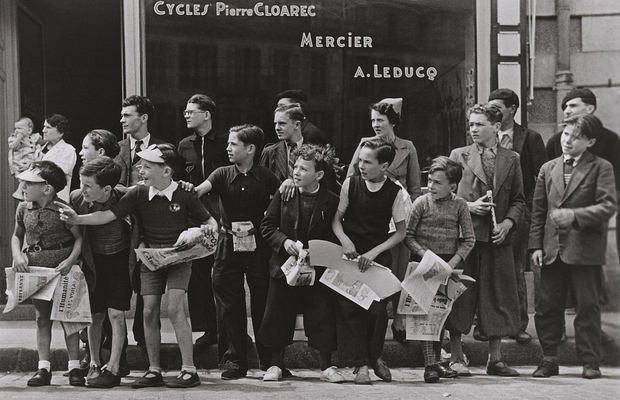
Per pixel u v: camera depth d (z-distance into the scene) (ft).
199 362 23.20
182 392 19.61
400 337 23.53
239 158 21.39
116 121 30.68
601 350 21.84
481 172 22.77
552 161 22.33
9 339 23.84
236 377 21.56
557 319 22.13
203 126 23.65
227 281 21.57
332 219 21.25
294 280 20.58
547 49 29.66
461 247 21.50
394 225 21.36
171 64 27.86
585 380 21.38
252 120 28.17
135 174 22.80
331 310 21.34
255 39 28.14
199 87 27.99
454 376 21.71
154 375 20.52
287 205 21.18
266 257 21.79
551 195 22.06
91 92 30.73
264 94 28.19
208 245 20.21
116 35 30.68
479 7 28.45
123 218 20.90
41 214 20.42
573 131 21.81
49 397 18.97
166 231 20.57
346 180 21.36
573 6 29.25
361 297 20.88
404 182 23.66
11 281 20.34
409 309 21.13
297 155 21.97
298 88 28.30
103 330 22.29
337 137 28.43
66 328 20.39
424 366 23.25
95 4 30.60
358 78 28.40
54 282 20.24
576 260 21.62
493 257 22.30
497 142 23.11
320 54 28.30
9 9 28.99
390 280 21.01
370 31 28.40
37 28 30.55
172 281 20.56
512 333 22.12
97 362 21.01
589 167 21.80
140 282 21.15
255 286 21.84
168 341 23.82
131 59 27.73
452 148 28.58
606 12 29.04
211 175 21.61
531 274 28.22
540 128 29.68
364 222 21.18
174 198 20.54
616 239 21.72
